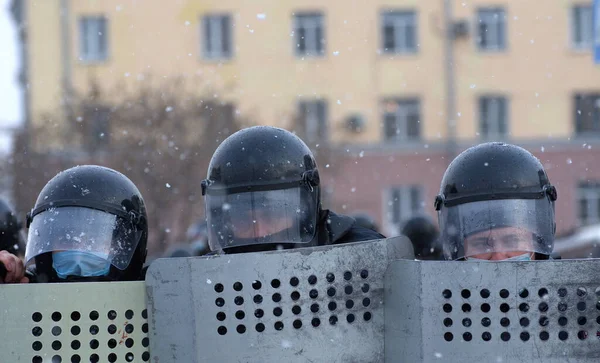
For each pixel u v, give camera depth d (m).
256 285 3.33
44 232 3.91
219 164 3.88
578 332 3.24
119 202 4.01
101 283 3.43
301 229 3.83
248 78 29.55
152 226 20.70
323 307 3.34
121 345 3.43
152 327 3.36
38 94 28.59
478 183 3.82
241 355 3.32
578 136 30.39
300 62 29.80
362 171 29.97
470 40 30.33
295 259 3.34
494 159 3.86
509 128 30.47
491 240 3.76
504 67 30.33
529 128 30.47
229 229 3.80
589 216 30.25
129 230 4.01
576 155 30.33
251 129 3.98
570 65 30.41
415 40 30.36
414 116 30.36
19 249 5.74
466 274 3.24
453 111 30.23
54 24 28.77
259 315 3.32
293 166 3.88
